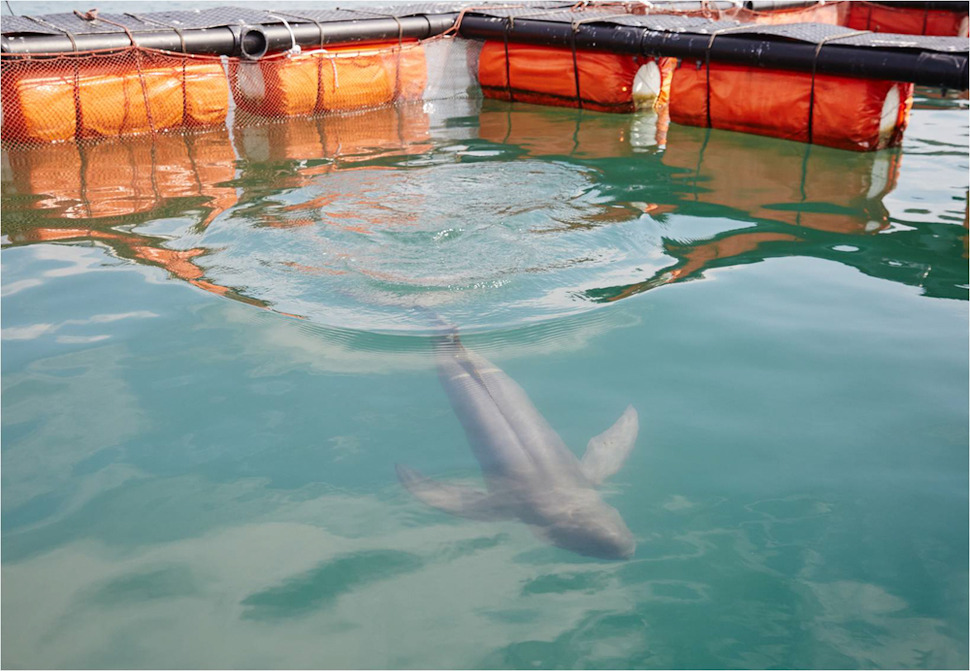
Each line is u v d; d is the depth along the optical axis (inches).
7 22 411.2
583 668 115.8
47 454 164.6
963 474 156.6
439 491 151.7
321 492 153.4
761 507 148.4
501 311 225.3
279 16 472.4
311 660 117.6
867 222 289.4
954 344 203.6
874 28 612.7
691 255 262.5
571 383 188.7
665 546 139.4
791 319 217.6
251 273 250.1
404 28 498.0
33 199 318.0
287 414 177.9
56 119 389.1
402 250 268.7
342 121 468.1
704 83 428.8
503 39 510.0
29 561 137.5
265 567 135.6
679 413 176.6
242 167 367.9
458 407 178.4
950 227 282.5
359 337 211.2
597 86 475.5
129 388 186.9
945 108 482.9
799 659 117.1
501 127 452.4
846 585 131.0
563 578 132.7
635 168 362.9
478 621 124.4
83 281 242.8
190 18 450.6
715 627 122.9
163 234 281.9
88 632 123.3
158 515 148.0
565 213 303.1
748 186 334.3
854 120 374.9
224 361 198.5
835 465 159.6
